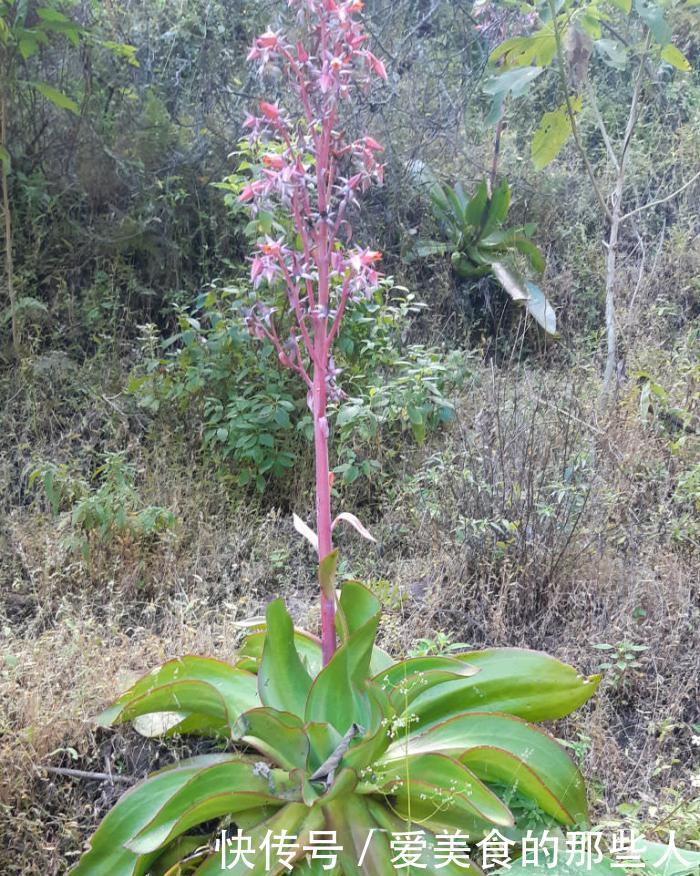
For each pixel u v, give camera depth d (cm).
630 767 99
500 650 91
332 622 86
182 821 75
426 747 84
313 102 78
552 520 124
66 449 154
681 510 139
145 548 134
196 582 129
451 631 117
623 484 139
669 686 108
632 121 159
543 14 156
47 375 169
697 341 187
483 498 133
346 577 131
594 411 155
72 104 170
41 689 99
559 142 158
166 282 201
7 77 180
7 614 122
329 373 84
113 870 78
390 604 121
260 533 140
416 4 251
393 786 79
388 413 151
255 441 148
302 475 153
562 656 112
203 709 89
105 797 93
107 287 193
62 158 201
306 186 77
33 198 193
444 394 168
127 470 141
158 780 83
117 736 99
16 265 192
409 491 143
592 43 143
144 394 163
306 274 80
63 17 165
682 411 153
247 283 167
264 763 82
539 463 138
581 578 125
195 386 155
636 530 130
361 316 159
